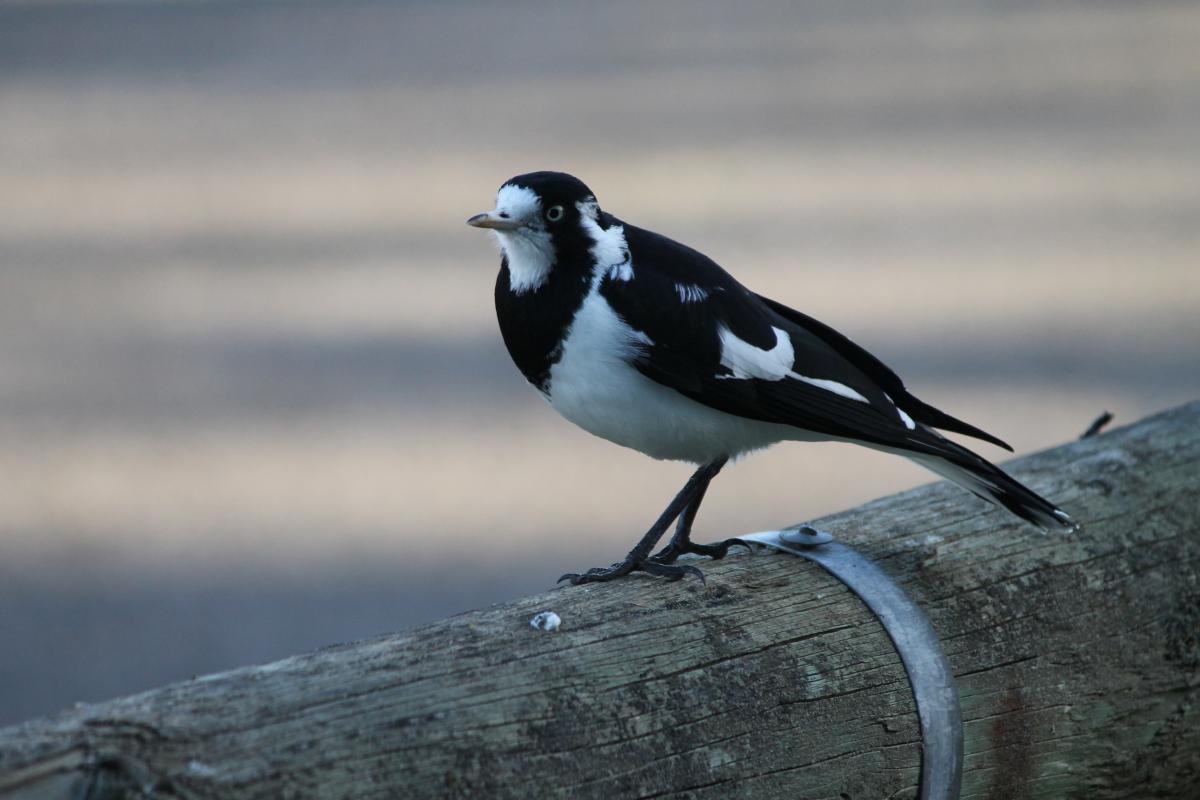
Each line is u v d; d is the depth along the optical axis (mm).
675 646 5555
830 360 5750
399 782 5469
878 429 5723
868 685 5582
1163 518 5715
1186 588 5691
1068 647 5648
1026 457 5781
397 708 5484
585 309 5723
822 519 5695
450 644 5523
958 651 5621
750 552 5648
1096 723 5652
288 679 5488
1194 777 5691
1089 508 5715
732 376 5727
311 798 5453
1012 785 5633
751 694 5555
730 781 5543
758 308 5746
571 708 5516
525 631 5543
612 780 5516
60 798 5434
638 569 5699
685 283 5730
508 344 5754
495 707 5500
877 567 5625
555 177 5723
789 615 5590
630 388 5734
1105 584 5672
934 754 5590
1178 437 5801
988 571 5652
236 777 5449
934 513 5699
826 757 5570
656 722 5531
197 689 5477
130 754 5441
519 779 5496
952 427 5758
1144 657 5668
